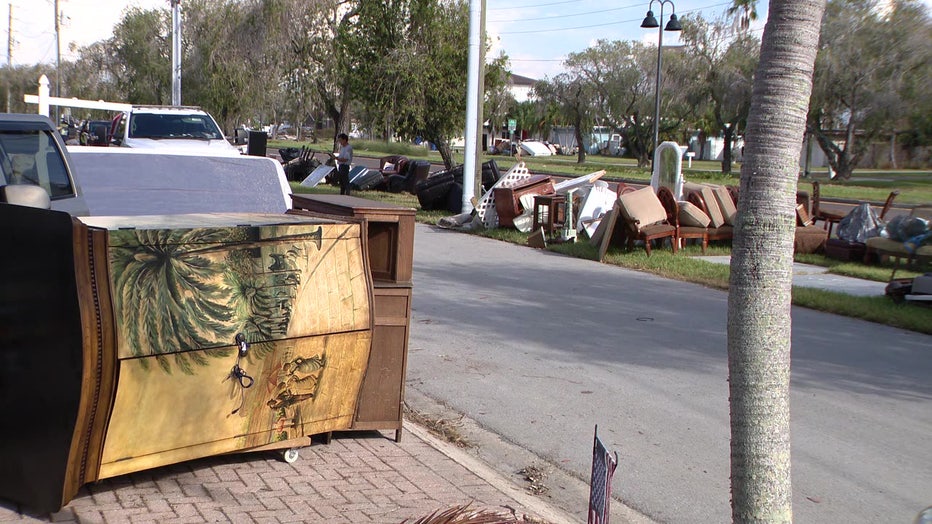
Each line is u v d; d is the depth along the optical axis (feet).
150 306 13.69
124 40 164.35
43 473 13.41
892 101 133.69
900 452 19.97
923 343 30.83
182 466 16.08
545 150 260.42
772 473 9.52
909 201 100.27
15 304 13.30
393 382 18.01
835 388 24.99
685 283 41.34
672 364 26.73
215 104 118.01
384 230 17.81
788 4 9.29
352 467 16.67
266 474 15.97
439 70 81.66
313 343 15.66
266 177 27.94
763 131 9.39
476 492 15.93
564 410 22.22
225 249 14.57
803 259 50.55
